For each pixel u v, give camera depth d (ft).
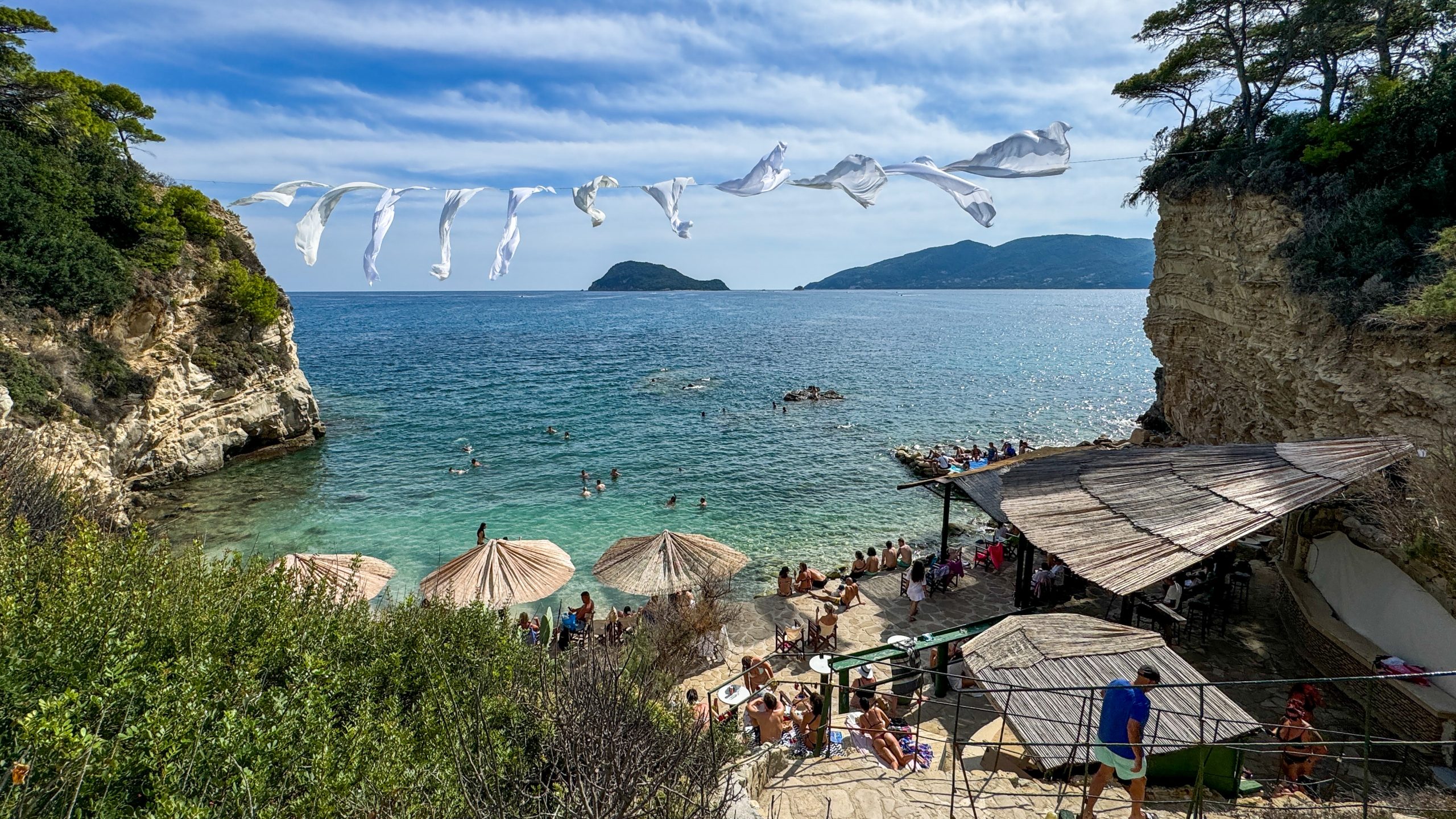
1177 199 85.20
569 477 112.06
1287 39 76.84
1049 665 31.04
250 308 116.57
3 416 65.72
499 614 33.99
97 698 15.90
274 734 17.60
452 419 155.53
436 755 19.61
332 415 160.25
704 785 18.84
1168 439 91.81
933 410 164.25
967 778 29.43
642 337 374.02
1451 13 69.05
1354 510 43.45
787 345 326.85
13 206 80.64
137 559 26.37
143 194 104.22
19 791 13.64
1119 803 27.17
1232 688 41.29
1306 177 64.95
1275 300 64.64
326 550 82.17
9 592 21.75
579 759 18.95
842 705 41.75
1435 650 34.68
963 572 64.95
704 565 56.29
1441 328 43.34
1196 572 53.47
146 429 94.73
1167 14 85.76
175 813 14.19
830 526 91.35
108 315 89.97
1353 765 33.30
